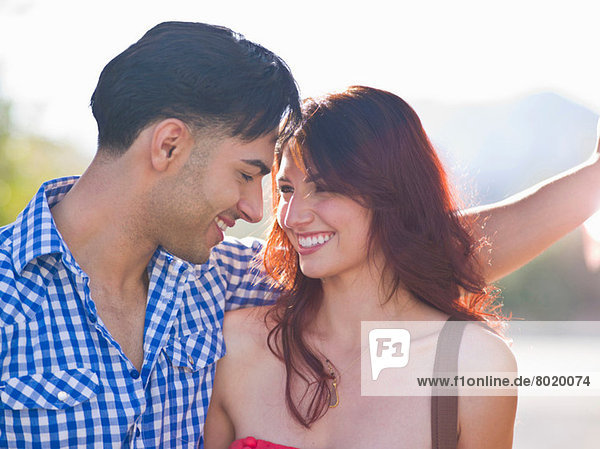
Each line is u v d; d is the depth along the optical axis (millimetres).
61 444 3242
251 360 3904
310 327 3867
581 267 22594
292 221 3646
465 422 3518
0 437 3242
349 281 3779
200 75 3342
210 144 3383
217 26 3518
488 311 4223
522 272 22688
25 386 3203
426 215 3744
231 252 4137
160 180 3391
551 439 10320
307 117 3652
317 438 3672
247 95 3389
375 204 3615
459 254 3854
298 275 3928
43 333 3283
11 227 3461
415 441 3541
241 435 3814
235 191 3480
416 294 3777
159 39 3404
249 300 4145
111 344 3369
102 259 3455
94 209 3418
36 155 24094
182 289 3699
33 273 3336
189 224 3471
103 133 3412
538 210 4410
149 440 3465
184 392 3619
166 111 3336
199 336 3736
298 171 3666
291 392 3773
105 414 3311
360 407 3656
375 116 3662
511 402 3551
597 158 4492
